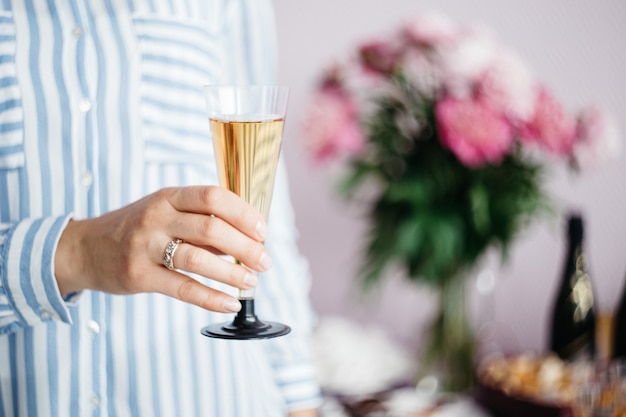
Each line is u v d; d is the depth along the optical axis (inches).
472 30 51.9
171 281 23.4
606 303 67.4
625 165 66.5
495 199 49.9
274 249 33.1
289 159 69.2
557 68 66.6
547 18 66.4
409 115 51.7
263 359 32.6
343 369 51.7
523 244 67.1
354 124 52.5
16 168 29.1
